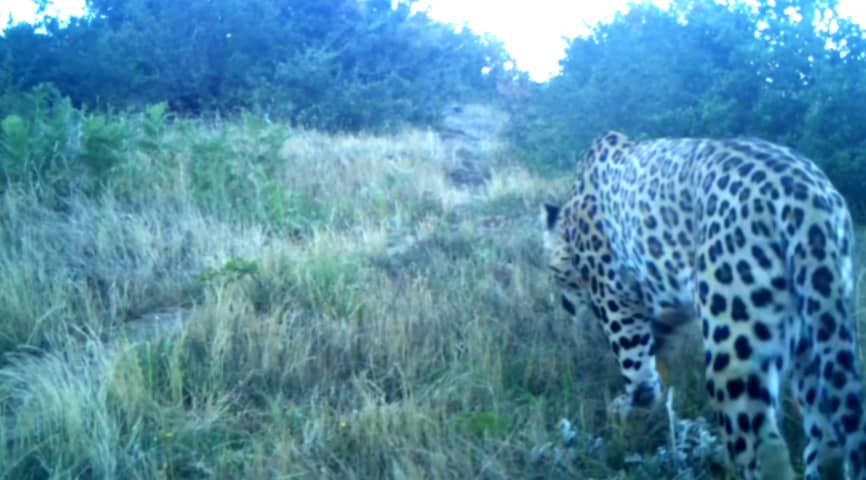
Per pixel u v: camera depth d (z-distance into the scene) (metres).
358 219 9.52
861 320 5.37
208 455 4.64
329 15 20.83
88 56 15.55
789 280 3.70
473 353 5.70
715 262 3.97
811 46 9.34
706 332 3.99
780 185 3.75
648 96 11.07
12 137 9.16
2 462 4.39
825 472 3.76
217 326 5.90
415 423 4.78
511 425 4.90
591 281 5.70
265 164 10.52
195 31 17.36
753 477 3.74
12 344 6.02
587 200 5.68
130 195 9.27
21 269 6.89
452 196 10.99
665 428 5.00
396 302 6.53
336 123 16.28
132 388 5.05
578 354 5.95
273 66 17.81
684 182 4.48
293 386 5.50
